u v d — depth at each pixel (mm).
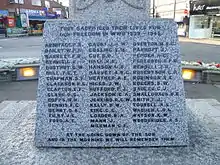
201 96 5930
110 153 2920
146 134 3061
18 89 6723
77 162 2721
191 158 2777
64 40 2973
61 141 3078
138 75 2996
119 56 2977
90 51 2979
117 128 3059
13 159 2773
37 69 7898
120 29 2957
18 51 15242
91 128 3068
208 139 3191
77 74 3006
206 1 22641
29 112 4254
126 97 3027
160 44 2957
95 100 3037
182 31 26859
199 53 13320
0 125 3670
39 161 2738
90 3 3193
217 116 4012
